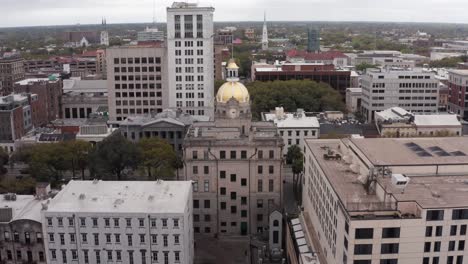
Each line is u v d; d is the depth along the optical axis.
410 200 87.19
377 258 85.19
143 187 118.88
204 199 145.38
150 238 107.50
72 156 176.12
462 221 84.69
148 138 191.38
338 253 93.25
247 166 142.88
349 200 91.75
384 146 117.00
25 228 108.25
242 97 159.75
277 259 130.25
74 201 111.00
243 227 147.25
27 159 184.00
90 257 108.94
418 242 85.06
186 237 111.44
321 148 133.38
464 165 103.75
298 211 149.38
